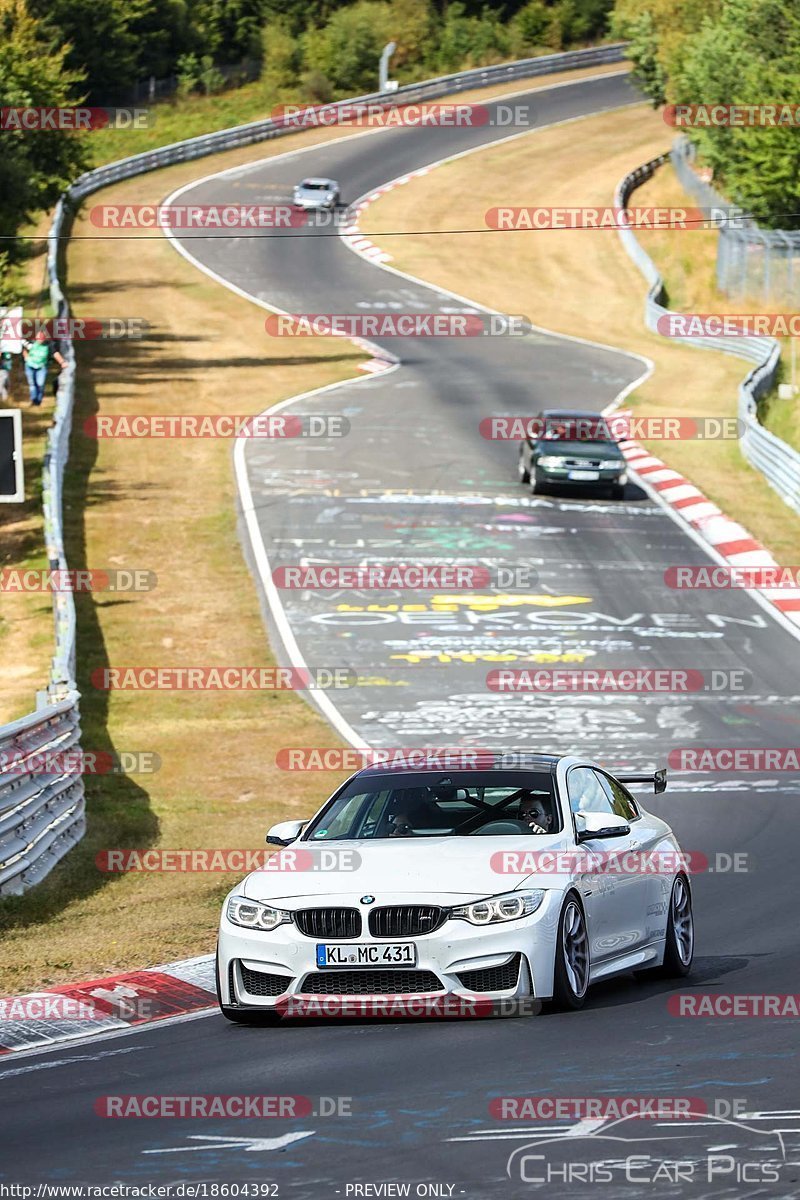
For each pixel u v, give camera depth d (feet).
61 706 200.85
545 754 131.95
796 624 347.97
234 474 468.75
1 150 602.44
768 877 177.58
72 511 427.74
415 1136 81.87
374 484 460.55
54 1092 98.07
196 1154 80.79
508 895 111.86
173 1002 126.62
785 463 451.94
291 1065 101.09
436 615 348.59
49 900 168.14
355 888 112.16
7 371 519.60
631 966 125.39
